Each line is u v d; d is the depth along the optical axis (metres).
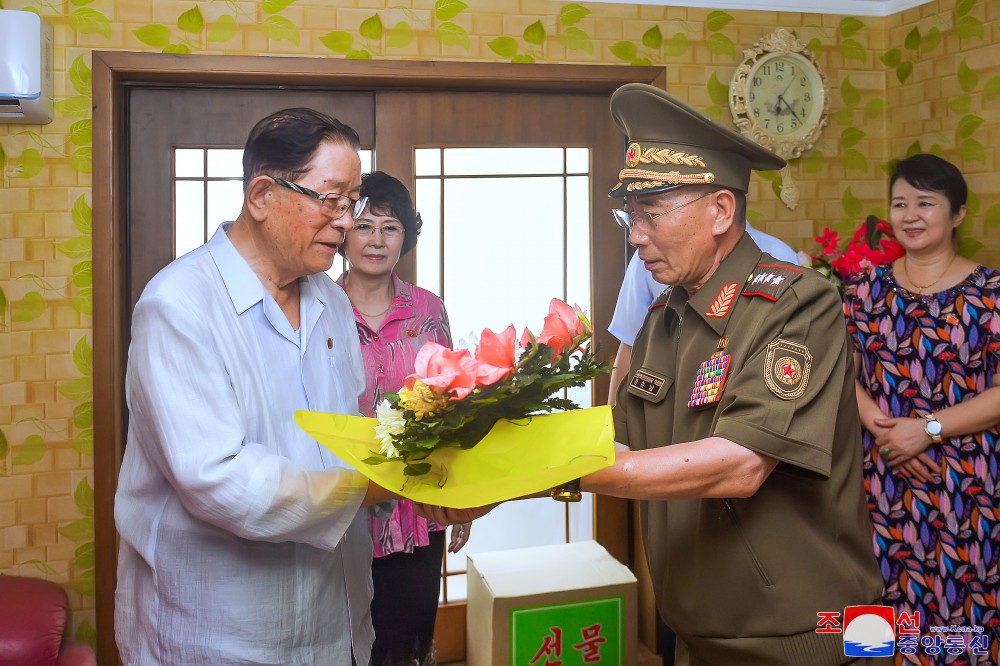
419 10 2.72
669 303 1.46
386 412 1.15
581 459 1.06
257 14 2.62
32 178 2.51
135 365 1.25
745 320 1.32
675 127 1.36
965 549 2.29
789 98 2.96
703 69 2.91
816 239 2.73
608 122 2.96
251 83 2.69
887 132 3.08
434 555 2.38
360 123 2.81
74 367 2.54
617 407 1.60
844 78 3.04
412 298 2.45
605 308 2.97
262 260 1.37
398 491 1.09
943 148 2.84
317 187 1.29
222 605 1.27
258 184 1.30
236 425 1.22
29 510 2.53
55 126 2.51
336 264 2.76
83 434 2.55
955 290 2.33
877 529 2.41
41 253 2.52
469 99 2.85
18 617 2.19
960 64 2.77
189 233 2.69
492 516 2.97
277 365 1.35
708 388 1.32
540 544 3.01
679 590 1.39
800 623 1.29
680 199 1.34
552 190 2.94
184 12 2.57
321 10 2.66
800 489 1.31
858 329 2.46
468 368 1.08
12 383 2.52
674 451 1.20
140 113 2.65
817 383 1.25
